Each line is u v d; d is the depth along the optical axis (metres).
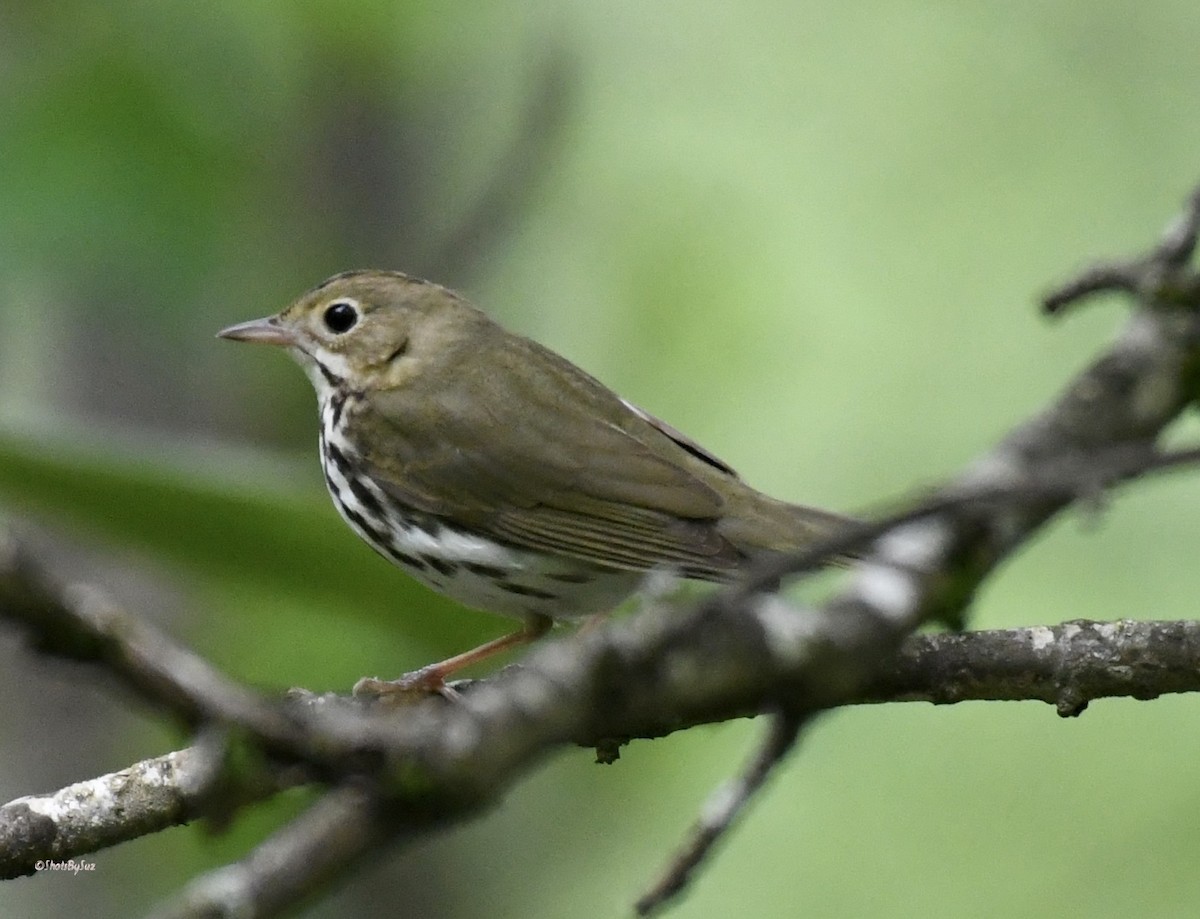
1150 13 15.70
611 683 4.02
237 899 3.62
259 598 10.15
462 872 13.34
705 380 13.99
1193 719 14.45
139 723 11.68
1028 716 14.53
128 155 11.87
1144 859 13.80
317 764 3.80
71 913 11.49
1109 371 8.41
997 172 15.65
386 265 13.37
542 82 14.18
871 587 5.13
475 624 10.23
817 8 16.11
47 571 3.60
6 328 12.73
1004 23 15.88
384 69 12.95
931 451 14.78
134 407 12.83
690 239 14.20
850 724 14.67
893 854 14.12
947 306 15.38
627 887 13.40
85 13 12.19
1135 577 14.39
